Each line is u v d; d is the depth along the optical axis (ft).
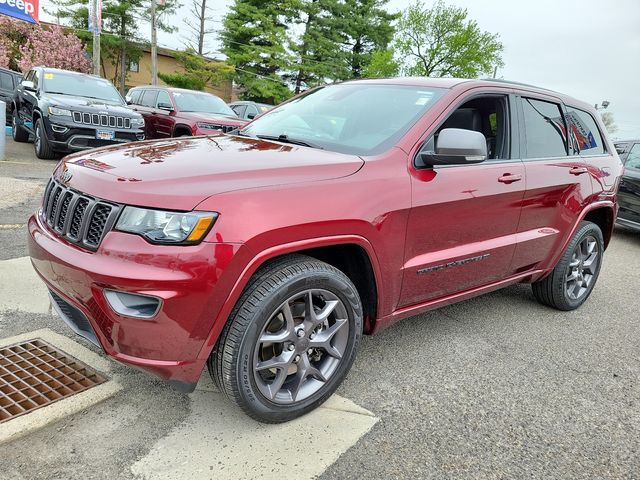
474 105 11.59
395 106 10.55
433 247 9.80
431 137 9.81
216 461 7.29
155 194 6.95
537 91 12.89
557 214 12.85
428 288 10.03
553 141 13.05
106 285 6.82
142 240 6.80
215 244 6.82
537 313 14.44
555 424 8.98
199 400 8.71
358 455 7.70
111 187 7.29
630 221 26.96
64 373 9.00
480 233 10.75
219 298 6.96
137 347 6.96
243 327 7.27
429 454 7.88
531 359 11.47
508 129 11.68
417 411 9.00
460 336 12.39
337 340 8.64
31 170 28.35
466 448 8.11
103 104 32.58
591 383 10.58
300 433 8.08
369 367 10.46
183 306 6.77
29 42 102.37
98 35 72.95
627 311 15.42
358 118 10.56
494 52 145.28
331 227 7.86
